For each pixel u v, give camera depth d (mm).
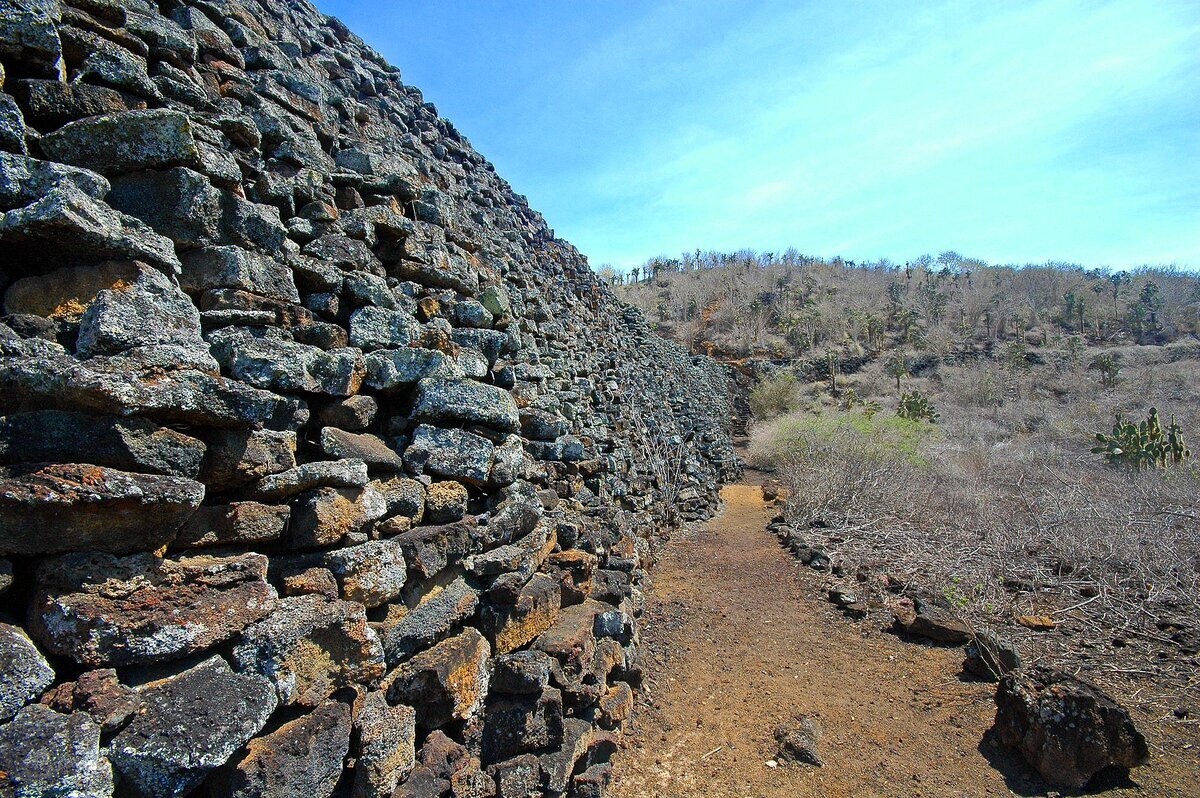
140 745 1455
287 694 1861
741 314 44469
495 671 2867
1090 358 38562
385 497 2539
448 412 3006
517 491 3467
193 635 1646
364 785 2088
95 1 2418
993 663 4762
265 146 3043
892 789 3559
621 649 4035
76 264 1893
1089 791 3537
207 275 2264
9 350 1587
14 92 2066
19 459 1492
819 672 5000
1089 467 12594
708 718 4242
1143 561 6422
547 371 5383
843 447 13016
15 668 1332
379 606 2379
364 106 4590
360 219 3193
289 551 2109
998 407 30078
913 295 55438
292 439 2170
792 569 7680
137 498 1536
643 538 7391
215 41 3127
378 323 2928
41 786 1268
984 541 7781
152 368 1665
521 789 2758
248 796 1687
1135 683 4586
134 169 2188
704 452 15180
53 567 1481
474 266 4453
